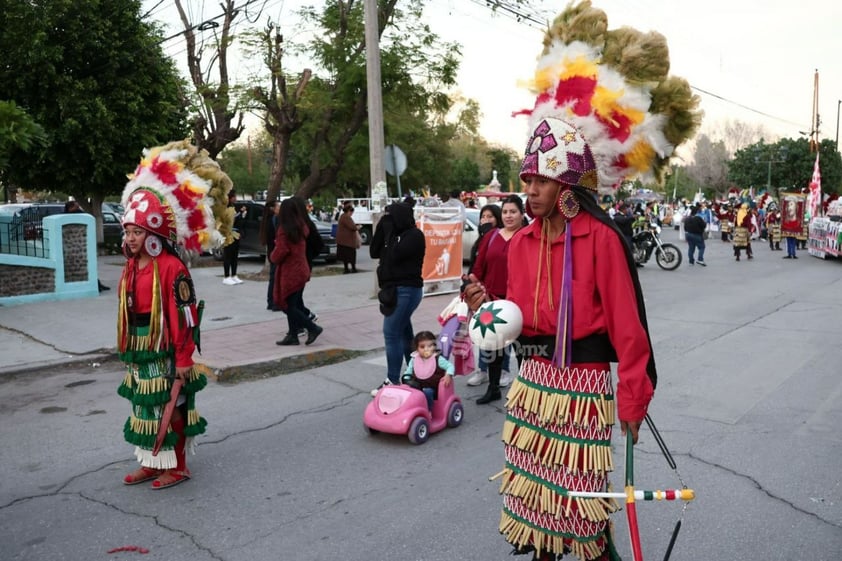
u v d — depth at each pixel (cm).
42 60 1828
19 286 1173
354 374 765
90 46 1923
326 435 570
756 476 468
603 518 264
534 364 276
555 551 270
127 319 447
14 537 400
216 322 1029
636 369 254
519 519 279
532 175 265
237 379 742
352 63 1575
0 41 1828
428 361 585
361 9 1562
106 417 623
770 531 391
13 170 1923
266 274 1560
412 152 3872
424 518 416
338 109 1677
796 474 471
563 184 261
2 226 1200
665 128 271
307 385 722
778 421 582
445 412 578
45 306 1142
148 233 434
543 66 282
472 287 303
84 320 1032
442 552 374
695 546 376
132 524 414
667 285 1512
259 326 995
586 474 264
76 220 1223
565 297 262
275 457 521
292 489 463
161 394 443
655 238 1870
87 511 432
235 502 443
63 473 494
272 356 794
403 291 633
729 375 736
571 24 278
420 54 1588
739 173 6212
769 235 2628
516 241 287
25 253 1215
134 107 1961
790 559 361
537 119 282
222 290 1361
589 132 266
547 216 268
